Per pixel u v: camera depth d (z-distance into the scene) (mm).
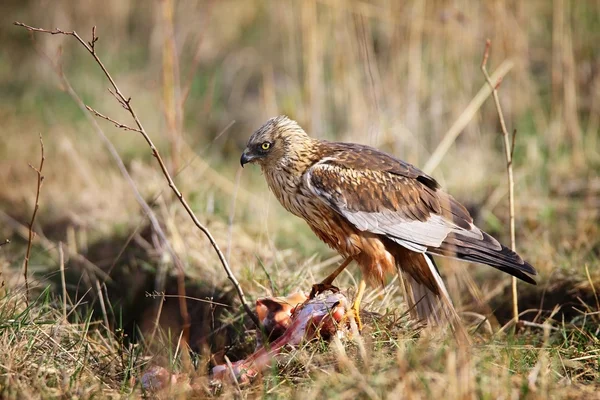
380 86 13852
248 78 18141
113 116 17141
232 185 13180
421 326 8336
